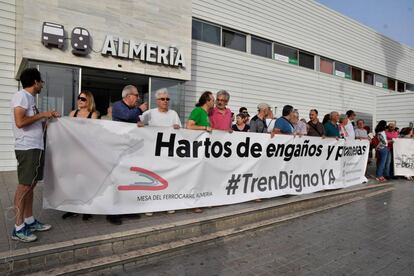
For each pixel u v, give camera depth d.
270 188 5.26
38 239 3.12
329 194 5.89
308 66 14.12
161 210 4.06
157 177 4.05
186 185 4.29
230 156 4.72
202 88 10.41
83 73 7.60
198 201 4.40
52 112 3.35
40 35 6.43
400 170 8.95
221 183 4.65
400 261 3.40
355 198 6.35
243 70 11.52
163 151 4.09
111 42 7.21
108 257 3.11
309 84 14.08
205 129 4.43
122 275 2.98
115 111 4.07
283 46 12.95
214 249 3.64
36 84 3.23
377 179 8.34
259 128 5.69
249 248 3.70
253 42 11.88
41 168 3.33
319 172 6.13
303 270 3.16
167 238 3.61
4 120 7.36
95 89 8.07
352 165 7.05
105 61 7.26
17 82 7.55
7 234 3.22
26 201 3.25
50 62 6.69
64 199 3.54
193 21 10.12
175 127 4.14
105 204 3.71
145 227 3.58
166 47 8.15
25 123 3.04
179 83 8.87
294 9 13.17
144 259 3.23
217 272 3.07
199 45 10.28
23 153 3.09
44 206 3.47
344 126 7.53
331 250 3.68
